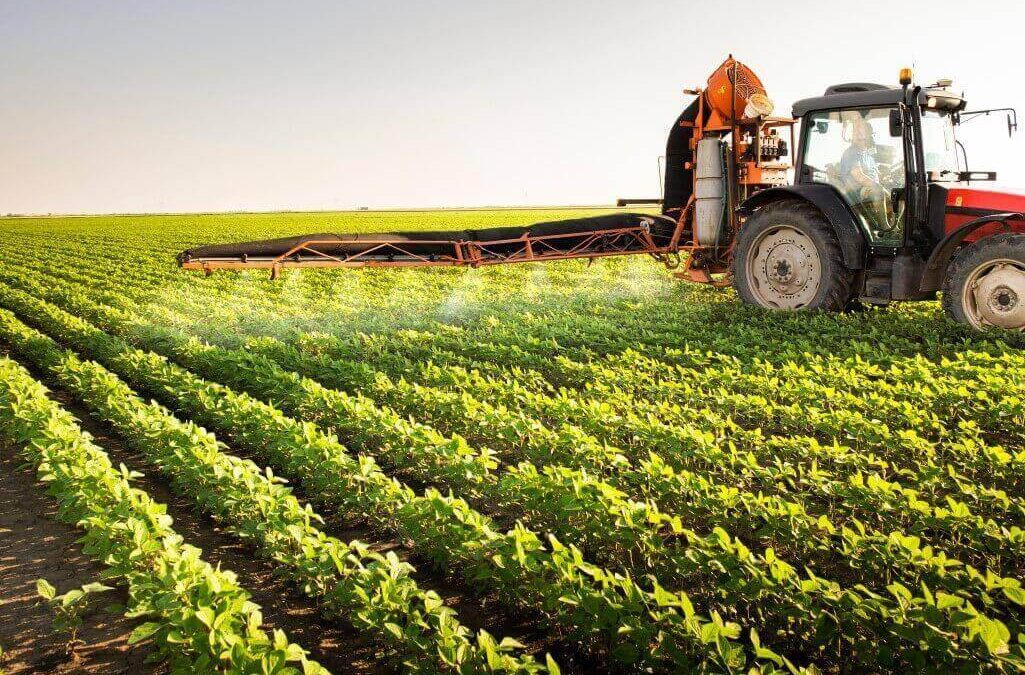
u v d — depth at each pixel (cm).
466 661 347
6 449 690
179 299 1647
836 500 555
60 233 5359
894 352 912
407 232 1412
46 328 1373
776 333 1039
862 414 706
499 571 437
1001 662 327
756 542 501
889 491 491
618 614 374
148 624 363
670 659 367
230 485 531
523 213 9219
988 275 930
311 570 424
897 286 991
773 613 412
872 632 369
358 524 556
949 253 962
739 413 720
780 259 1144
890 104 971
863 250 1029
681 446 599
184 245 3878
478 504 571
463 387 799
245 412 694
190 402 781
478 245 1370
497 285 1853
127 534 449
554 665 329
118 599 455
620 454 593
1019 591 374
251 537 498
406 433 625
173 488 598
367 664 399
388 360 970
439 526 477
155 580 401
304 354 977
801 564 473
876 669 369
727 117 1241
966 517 457
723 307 1298
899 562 412
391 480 535
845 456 571
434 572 490
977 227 937
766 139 1251
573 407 691
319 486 580
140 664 395
